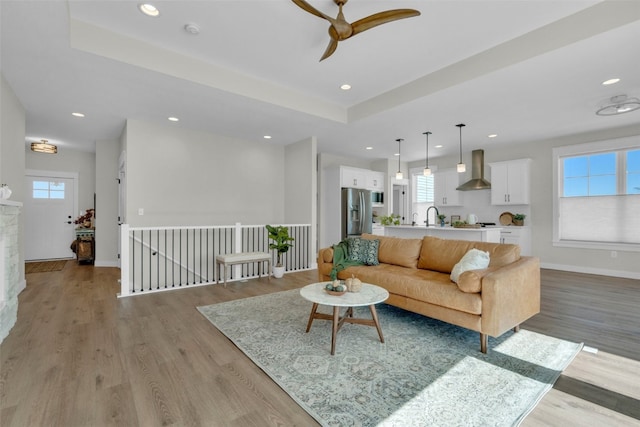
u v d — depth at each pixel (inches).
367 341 100.5
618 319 119.6
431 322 118.6
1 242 98.8
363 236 165.6
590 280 187.2
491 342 99.4
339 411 65.1
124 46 111.7
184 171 204.4
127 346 95.9
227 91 137.7
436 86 137.9
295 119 179.0
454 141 235.0
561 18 101.0
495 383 75.7
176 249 202.7
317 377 78.4
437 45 116.6
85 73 121.1
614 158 203.8
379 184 303.7
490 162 259.3
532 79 124.9
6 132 130.8
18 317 121.5
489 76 122.0
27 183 257.3
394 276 119.3
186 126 197.3
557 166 224.1
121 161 210.7
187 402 68.2
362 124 188.7
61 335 103.8
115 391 71.9
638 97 141.5
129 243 165.5
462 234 193.9
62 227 271.6
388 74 141.4
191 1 92.7
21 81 129.0
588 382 76.2
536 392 71.9
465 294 95.9
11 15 86.0
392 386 74.5
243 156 232.7
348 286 103.6
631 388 73.6
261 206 242.5
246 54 124.6
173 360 87.3
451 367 83.5
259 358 88.3
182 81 127.7
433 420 62.2
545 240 230.1
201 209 212.4
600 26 93.5
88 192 281.9
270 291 162.7
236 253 185.0
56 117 178.2
